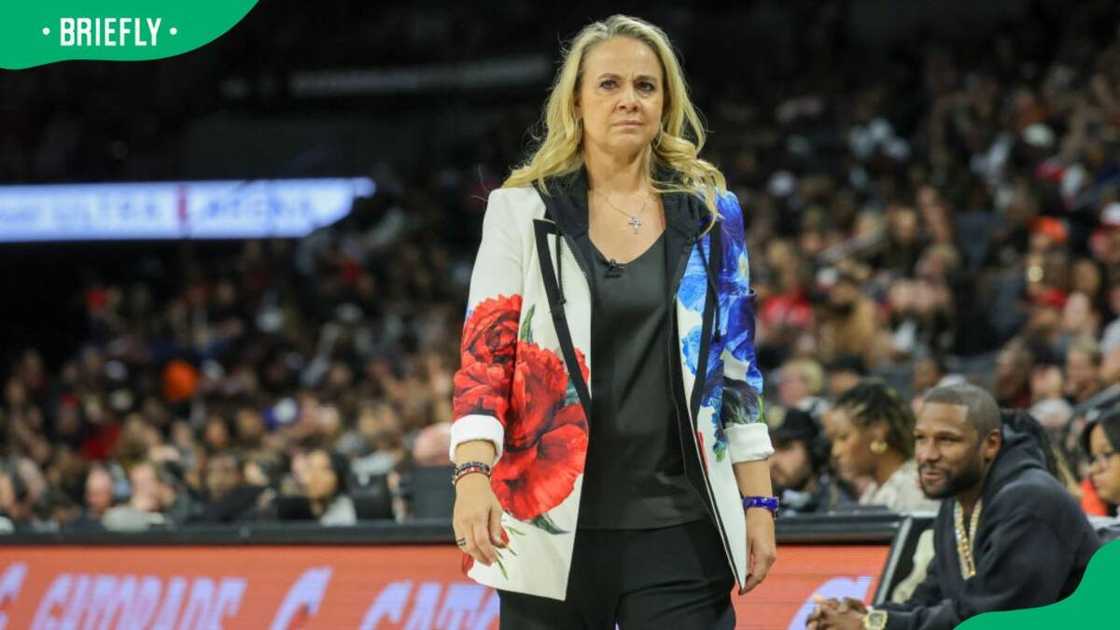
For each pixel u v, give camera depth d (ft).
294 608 34.19
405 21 151.12
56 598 39.11
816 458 36.86
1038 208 81.82
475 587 31.58
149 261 137.39
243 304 119.55
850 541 28.04
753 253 90.99
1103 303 68.80
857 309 67.10
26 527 48.06
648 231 19.39
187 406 95.96
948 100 104.94
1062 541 24.41
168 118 149.69
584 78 19.49
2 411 102.42
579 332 18.89
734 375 19.48
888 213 86.07
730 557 18.75
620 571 18.98
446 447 44.57
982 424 25.41
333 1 153.48
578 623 19.25
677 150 20.03
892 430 33.91
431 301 110.63
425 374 82.17
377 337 104.53
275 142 145.89
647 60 19.42
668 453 18.99
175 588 36.81
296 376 103.55
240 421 75.00
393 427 65.46
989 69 111.24
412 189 129.39
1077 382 51.47
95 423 93.20
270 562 35.12
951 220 82.17
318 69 150.10
